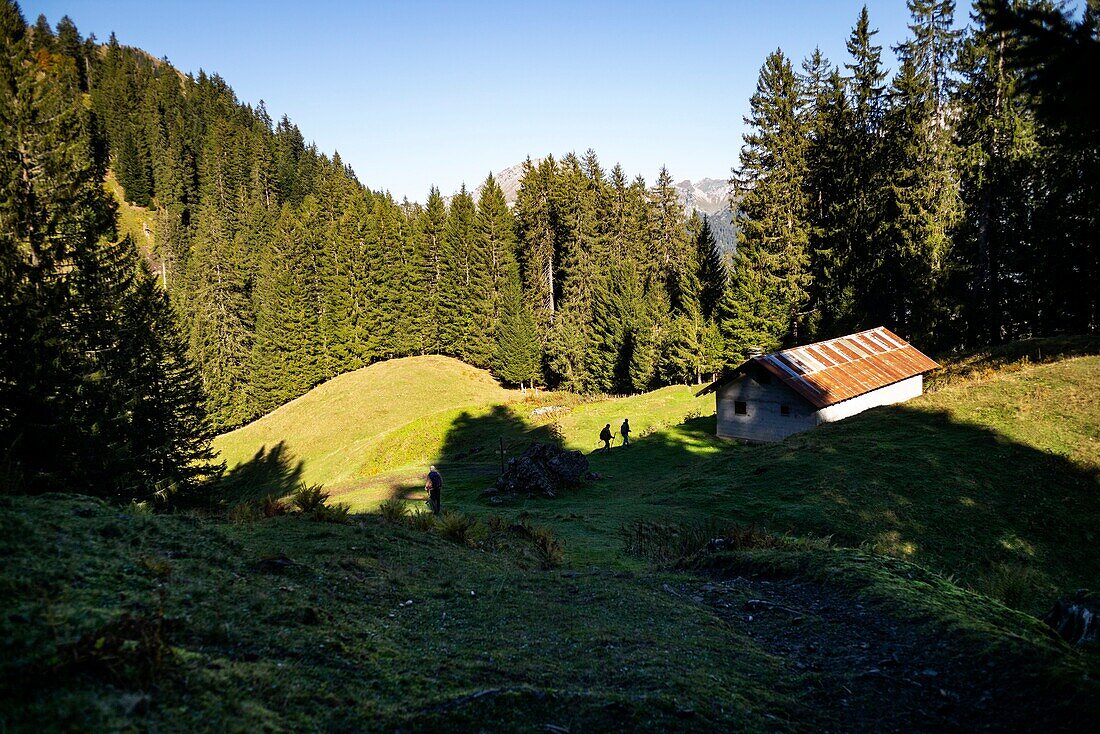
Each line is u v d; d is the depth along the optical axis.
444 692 5.18
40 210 24.06
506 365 74.31
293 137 176.00
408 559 10.35
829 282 52.34
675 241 74.38
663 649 7.02
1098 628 7.45
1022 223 41.81
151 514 8.66
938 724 5.62
